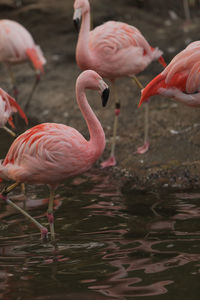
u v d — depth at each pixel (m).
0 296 5.29
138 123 11.39
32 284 5.52
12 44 12.34
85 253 6.27
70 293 5.30
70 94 13.50
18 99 13.67
